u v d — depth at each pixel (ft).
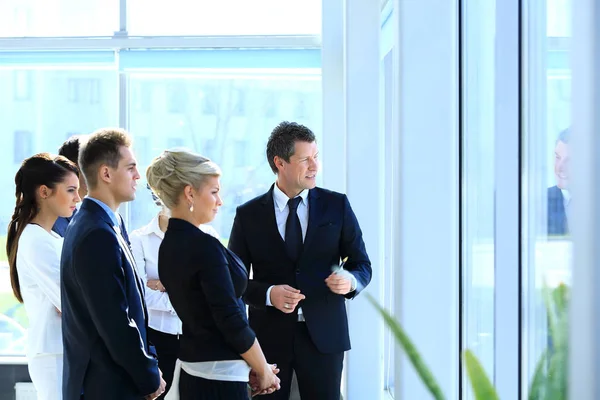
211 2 21.02
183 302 9.84
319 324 12.39
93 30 21.15
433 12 9.53
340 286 11.94
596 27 3.53
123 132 10.31
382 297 16.21
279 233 12.61
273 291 12.03
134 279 9.95
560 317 4.48
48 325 12.42
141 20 21.08
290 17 20.98
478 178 9.25
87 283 9.45
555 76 6.93
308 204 12.79
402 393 9.86
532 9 7.77
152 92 20.98
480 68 9.12
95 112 21.03
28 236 12.41
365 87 16.03
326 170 19.72
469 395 9.53
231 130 20.85
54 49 20.95
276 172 12.80
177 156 10.00
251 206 12.84
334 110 19.70
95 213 9.85
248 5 21.01
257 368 9.88
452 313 9.74
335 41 19.70
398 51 9.61
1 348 20.59
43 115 21.01
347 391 16.16
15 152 20.99
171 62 20.89
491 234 8.64
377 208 16.10
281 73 20.84
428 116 9.61
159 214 15.74
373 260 16.14
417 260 9.77
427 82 9.58
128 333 9.48
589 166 3.53
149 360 9.68
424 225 9.73
